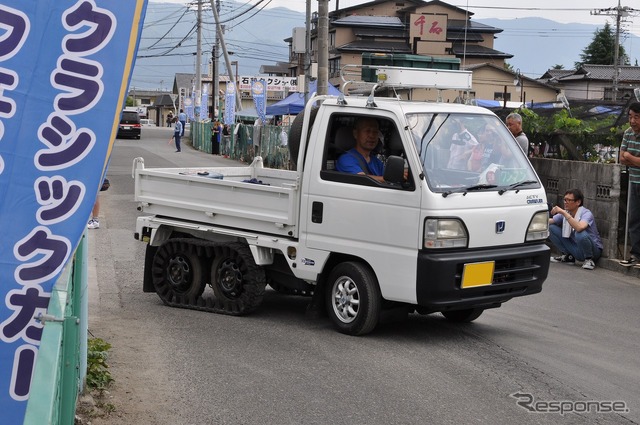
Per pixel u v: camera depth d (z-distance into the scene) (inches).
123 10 131.0
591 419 222.1
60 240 125.8
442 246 278.1
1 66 127.0
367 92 359.9
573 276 447.5
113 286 386.6
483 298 290.0
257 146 1310.3
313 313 322.7
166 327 310.8
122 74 130.5
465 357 279.1
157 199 355.3
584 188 498.6
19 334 123.6
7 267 123.7
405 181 283.4
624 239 471.2
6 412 122.7
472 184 290.7
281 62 3427.7
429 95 592.4
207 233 343.3
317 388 241.1
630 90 2561.5
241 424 211.5
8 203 125.2
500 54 2327.8
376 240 289.6
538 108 727.7
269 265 331.6
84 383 220.5
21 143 126.5
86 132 128.5
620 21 2395.4
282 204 314.5
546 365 272.5
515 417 221.6
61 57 128.8
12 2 127.7
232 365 262.2
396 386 244.5
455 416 221.0
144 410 218.2
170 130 3085.6
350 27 2411.4
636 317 351.6
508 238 297.0
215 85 2129.7
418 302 280.8
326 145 305.3
